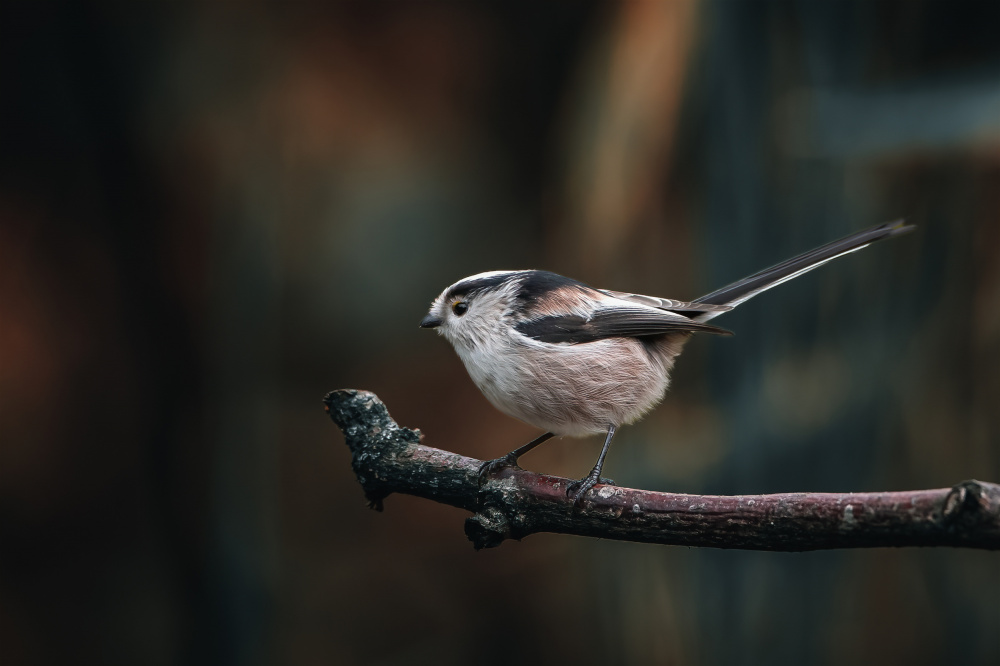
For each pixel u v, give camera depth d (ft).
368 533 47.11
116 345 49.57
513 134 49.65
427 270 48.65
